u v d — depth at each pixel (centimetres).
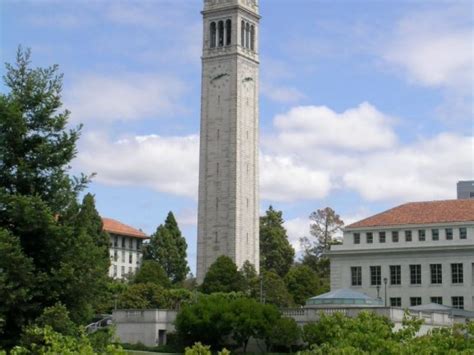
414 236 13700
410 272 13638
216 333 9806
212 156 17138
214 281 14500
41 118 5366
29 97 5369
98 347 4975
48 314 4822
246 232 16900
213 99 17312
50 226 5125
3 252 4869
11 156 5281
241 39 17350
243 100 17262
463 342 3859
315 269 19000
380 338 3828
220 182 16962
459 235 13425
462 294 13238
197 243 16962
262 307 9750
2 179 5272
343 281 14025
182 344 10138
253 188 17225
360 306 10106
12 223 5181
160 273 15288
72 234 5262
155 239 18362
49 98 5403
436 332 3919
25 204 5047
